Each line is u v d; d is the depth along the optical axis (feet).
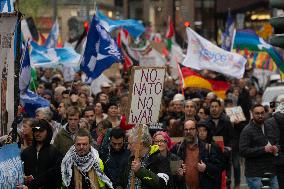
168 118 92.48
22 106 80.48
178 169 63.67
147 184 54.13
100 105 87.86
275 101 94.48
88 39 94.48
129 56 135.64
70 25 219.41
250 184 76.02
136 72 55.77
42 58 126.93
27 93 82.94
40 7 265.75
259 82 179.42
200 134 72.02
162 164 55.57
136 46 163.94
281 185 73.20
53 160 58.49
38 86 114.73
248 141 75.51
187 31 112.98
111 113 84.38
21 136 66.95
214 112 90.74
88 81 95.91
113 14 371.35
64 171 56.80
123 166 56.75
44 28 273.13
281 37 55.26
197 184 70.85
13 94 59.00
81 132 56.54
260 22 278.46
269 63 176.35
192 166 70.74
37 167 58.23
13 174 55.77
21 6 228.02
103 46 94.27
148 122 56.24
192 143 71.00
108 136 63.05
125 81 144.97
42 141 58.54
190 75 115.85
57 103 104.99
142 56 149.79
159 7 385.50
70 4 281.74
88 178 56.65
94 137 76.33
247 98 122.93
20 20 58.75
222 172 73.87
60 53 127.34
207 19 365.40
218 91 121.90
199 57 112.68
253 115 75.66
